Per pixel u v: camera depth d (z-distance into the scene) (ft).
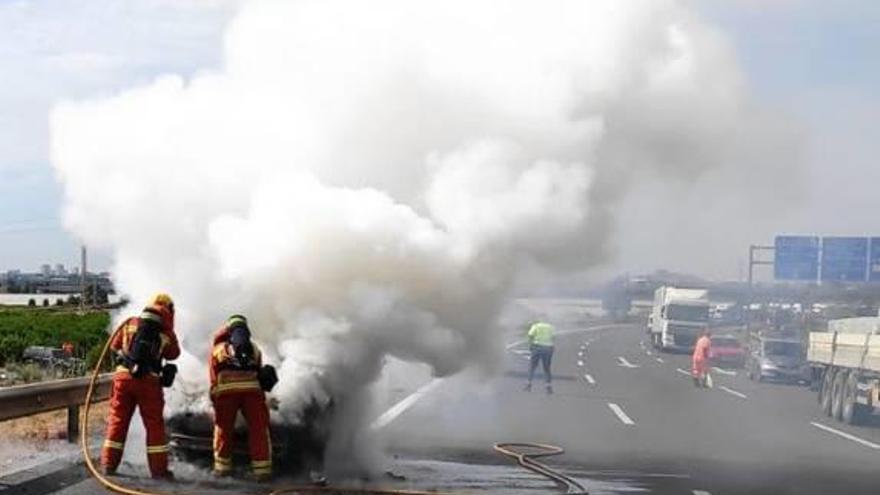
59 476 33.60
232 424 33.78
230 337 33.71
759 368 114.01
